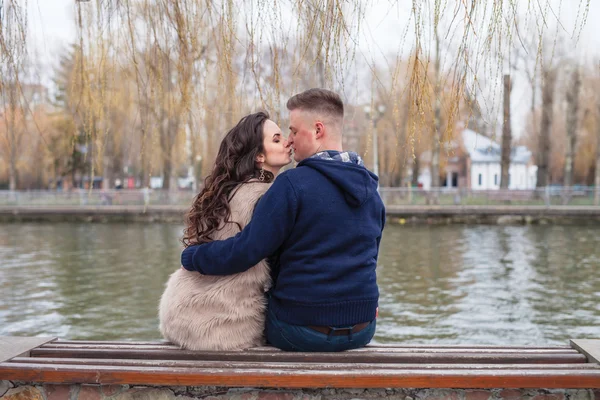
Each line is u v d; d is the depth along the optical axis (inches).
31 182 1996.8
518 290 425.1
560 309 362.6
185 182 1932.8
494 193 1174.3
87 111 140.5
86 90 139.8
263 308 101.7
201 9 128.9
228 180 103.0
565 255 626.2
